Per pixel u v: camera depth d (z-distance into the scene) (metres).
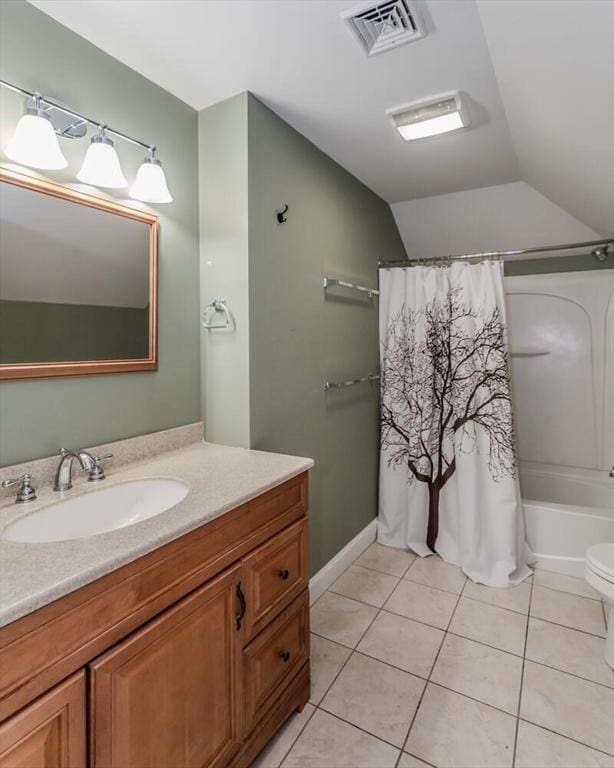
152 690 0.97
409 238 3.28
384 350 2.89
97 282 1.47
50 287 1.34
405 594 2.29
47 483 1.32
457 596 2.27
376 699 1.60
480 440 2.51
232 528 1.21
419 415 2.75
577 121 1.56
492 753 1.39
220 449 1.76
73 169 1.39
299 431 2.11
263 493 1.33
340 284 2.33
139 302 1.62
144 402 1.66
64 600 0.80
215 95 1.75
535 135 1.92
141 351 1.63
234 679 1.21
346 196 2.49
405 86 1.71
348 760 1.37
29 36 1.27
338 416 2.47
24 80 1.26
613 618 1.75
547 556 2.52
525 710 1.55
